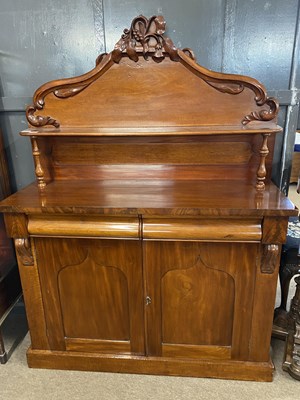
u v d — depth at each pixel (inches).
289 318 55.4
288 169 61.7
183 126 53.8
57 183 56.9
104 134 48.7
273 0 53.3
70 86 53.4
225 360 53.2
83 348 55.7
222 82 51.5
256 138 53.5
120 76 52.9
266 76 57.1
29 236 48.7
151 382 54.0
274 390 51.8
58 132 49.8
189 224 45.5
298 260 57.5
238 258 47.1
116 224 46.4
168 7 54.9
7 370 57.3
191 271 48.6
